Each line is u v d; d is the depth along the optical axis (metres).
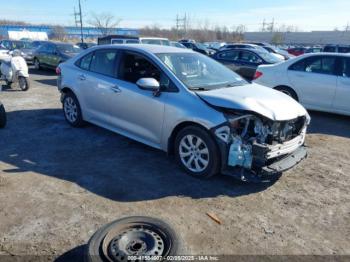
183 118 4.13
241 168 3.84
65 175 4.25
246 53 11.87
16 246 2.87
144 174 4.33
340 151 5.58
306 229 3.27
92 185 4.00
